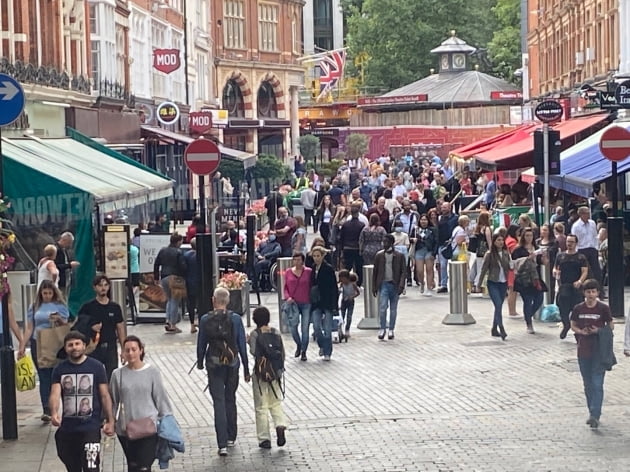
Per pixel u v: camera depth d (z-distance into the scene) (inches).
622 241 1115.9
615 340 1005.2
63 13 1669.5
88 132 1705.2
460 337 1071.0
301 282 975.0
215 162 1118.4
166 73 2400.3
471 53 4463.6
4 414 720.3
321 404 806.5
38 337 745.0
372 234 1369.3
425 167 2974.9
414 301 1355.8
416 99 4101.9
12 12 1390.3
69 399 561.9
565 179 1355.8
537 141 1190.3
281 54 4013.3
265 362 687.1
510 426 723.4
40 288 773.3
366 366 944.3
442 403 797.2
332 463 647.8
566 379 862.5
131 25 2231.8
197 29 3139.8
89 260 1158.3
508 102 4020.7
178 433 573.6
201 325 687.7
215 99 3521.2
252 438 717.9
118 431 574.6
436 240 1422.2
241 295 1179.3
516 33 4458.7
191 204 1978.3
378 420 751.7
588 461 633.6
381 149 4165.8
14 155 1189.1
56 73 1546.5
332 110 4707.2
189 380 904.3
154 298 1198.3
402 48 4963.1
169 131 2391.7
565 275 1017.5
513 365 924.0
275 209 1961.1
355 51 5073.8
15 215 1123.3
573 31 2356.1
